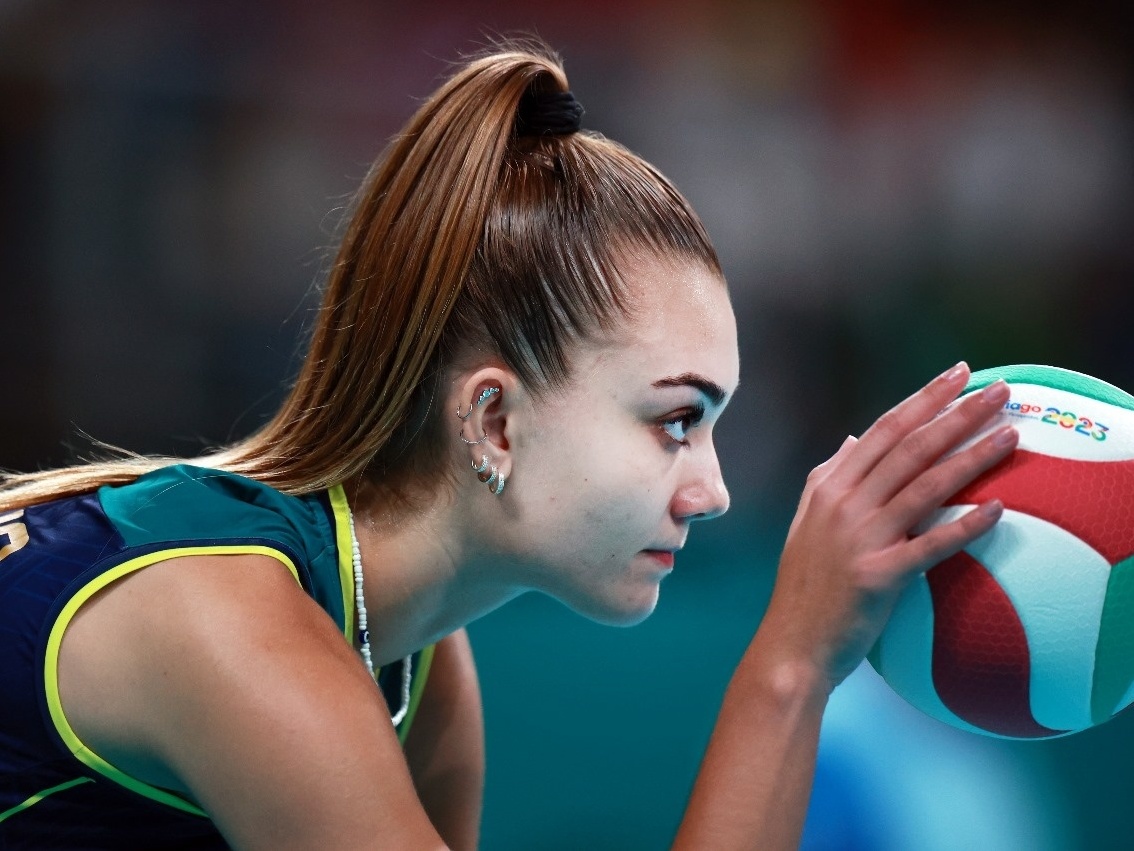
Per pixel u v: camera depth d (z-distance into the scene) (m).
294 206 21.89
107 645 4.71
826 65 24.11
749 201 23.91
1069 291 24.48
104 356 21.17
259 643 4.50
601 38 23.45
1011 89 24.53
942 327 23.97
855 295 23.89
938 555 4.58
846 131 24.19
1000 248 24.41
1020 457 4.74
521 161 5.40
